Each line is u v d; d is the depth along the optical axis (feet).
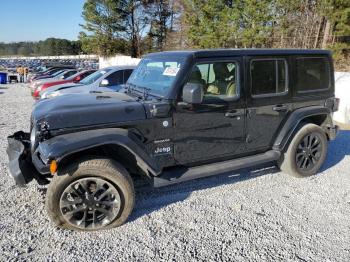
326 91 16.70
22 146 12.09
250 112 14.20
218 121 13.47
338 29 67.41
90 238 11.06
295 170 15.92
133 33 149.69
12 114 35.55
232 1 100.68
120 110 11.80
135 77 15.34
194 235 11.22
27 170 11.50
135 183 15.34
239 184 15.39
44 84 45.50
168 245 10.67
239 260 9.93
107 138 11.03
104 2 141.49
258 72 14.24
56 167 10.49
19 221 12.01
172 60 13.12
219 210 12.91
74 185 11.08
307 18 77.82
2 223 11.85
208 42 103.81
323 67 16.51
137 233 11.35
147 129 12.19
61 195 10.98
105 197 11.46
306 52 15.66
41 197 13.97
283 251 10.35
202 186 15.15
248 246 10.61
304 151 16.02
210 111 13.20
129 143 11.37
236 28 93.20
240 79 13.74
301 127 15.97
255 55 14.05
